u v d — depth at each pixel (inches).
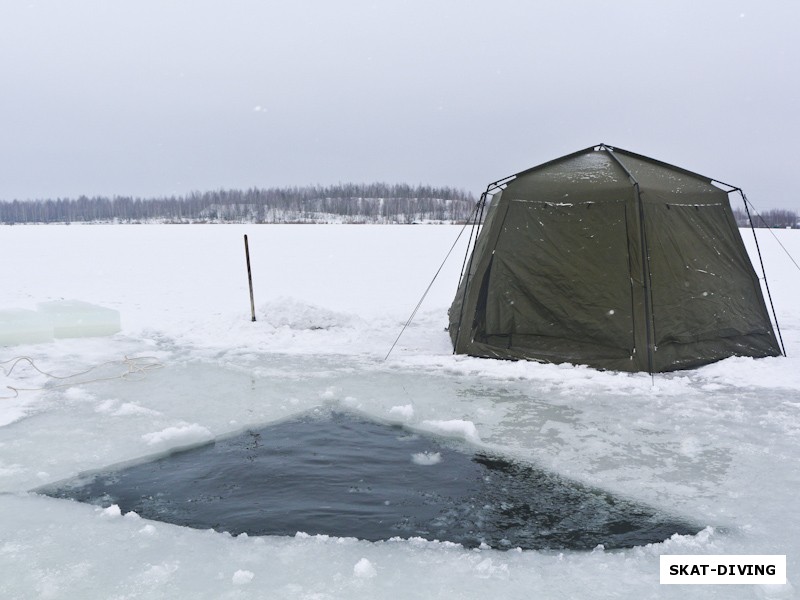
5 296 539.8
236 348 339.6
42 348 336.5
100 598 120.3
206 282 665.0
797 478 173.8
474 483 172.6
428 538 143.9
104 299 527.8
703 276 294.4
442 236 1656.0
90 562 132.9
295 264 877.2
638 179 291.7
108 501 162.2
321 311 393.4
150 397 251.1
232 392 257.6
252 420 224.5
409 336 367.9
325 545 139.9
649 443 200.5
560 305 295.1
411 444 202.1
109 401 243.0
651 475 176.7
